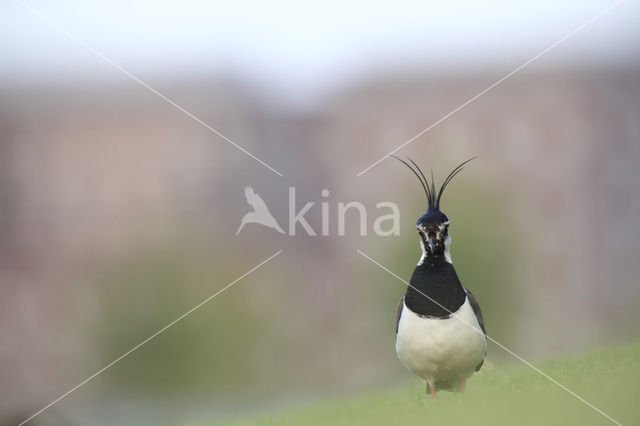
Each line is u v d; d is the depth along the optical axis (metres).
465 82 67.81
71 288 46.91
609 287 52.94
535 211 56.03
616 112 65.19
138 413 38.91
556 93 65.88
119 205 55.88
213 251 47.78
